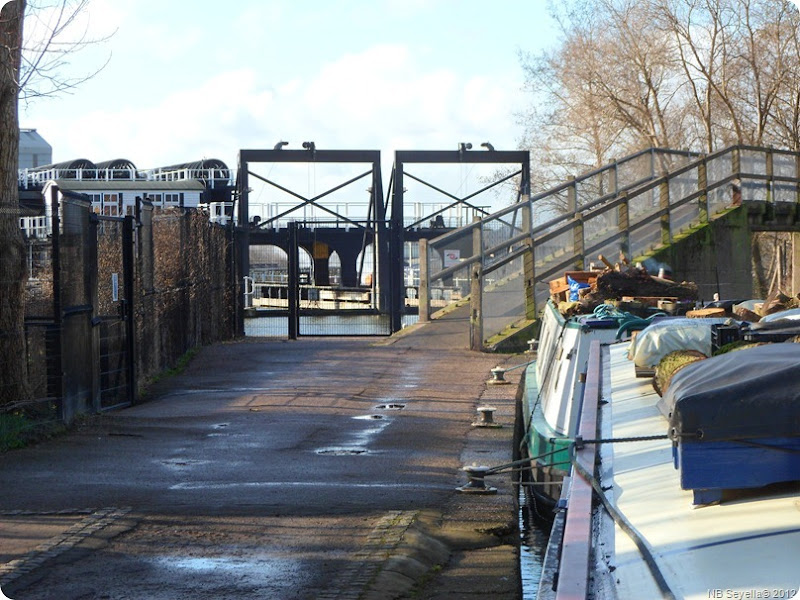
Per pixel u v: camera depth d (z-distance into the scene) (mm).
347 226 50500
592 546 4293
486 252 25469
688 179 29859
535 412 11531
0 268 13055
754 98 43375
